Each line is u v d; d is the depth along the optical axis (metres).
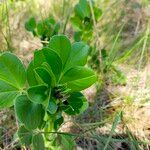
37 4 0.49
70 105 0.21
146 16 0.49
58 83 0.20
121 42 0.43
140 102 0.33
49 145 0.24
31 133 0.22
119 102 0.33
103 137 0.29
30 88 0.18
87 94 0.35
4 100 0.20
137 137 0.31
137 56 0.40
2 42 0.39
